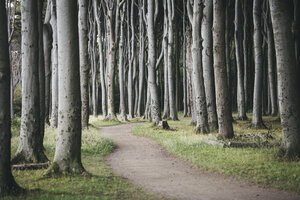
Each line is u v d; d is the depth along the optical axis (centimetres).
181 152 1329
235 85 4506
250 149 1267
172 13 3169
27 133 1050
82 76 2261
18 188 661
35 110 1065
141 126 2684
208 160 1102
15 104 4228
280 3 1061
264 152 1184
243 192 712
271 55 3161
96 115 4641
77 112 876
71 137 866
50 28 1844
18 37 3039
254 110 2312
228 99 1616
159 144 1688
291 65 1051
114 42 3491
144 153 1403
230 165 991
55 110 2177
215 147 1338
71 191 690
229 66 3328
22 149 1047
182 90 5947
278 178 795
